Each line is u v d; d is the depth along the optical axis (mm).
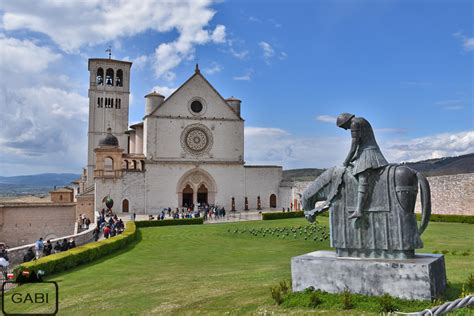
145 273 21984
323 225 47000
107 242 30844
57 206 68875
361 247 12367
